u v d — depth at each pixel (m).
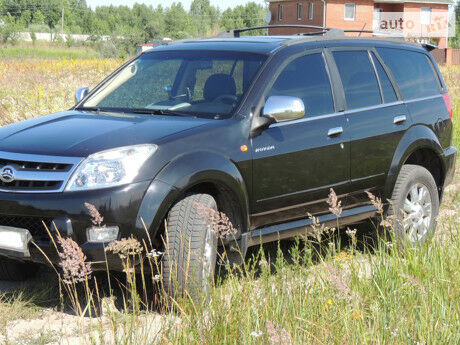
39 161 4.19
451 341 3.48
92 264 4.08
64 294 4.69
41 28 117.56
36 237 4.19
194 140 4.41
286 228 5.05
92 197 4.02
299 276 4.02
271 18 61.88
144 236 4.07
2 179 4.24
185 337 3.38
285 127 4.96
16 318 4.29
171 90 5.25
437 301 3.89
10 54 54.72
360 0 55.50
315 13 55.75
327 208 5.35
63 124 4.76
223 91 5.01
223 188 4.53
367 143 5.57
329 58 5.57
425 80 6.52
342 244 6.05
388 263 4.54
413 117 6.11
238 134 4.65
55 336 4.02
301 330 3.42
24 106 11.70
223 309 3.55
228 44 5.54
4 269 4.91
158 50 5.82
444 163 6.43
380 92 5.88
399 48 6.37
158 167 4.17
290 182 4.98
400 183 5.85
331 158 5.26
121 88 5.48
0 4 156.25
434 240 5.00
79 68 26.69
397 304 3.88
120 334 3.96
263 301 3.68
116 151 4.16
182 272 4.15
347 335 3.42
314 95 5.29
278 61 5.16
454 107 17.06
